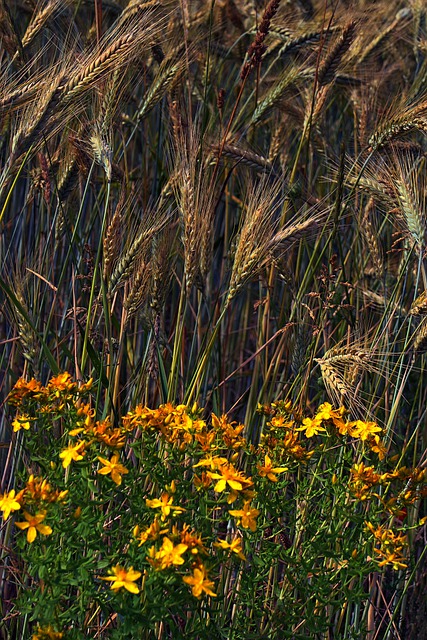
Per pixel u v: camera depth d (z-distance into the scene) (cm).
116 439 281
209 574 271
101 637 340
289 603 317
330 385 352
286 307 459
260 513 314
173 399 364
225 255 464
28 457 388
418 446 443
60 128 362
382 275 410
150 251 373
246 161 408
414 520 385
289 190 407
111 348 351
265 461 299
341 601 308
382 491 382
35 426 384
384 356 386
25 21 526
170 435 298
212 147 408
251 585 307
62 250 471
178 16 489
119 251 371
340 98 574
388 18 620
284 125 484
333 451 380
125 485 309
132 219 423
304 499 327
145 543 268
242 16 575
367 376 418
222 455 380
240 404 457
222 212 524
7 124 368
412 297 445
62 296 469
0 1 410
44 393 305
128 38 345
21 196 485
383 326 394
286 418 342
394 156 389
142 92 525
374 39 555
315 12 538
